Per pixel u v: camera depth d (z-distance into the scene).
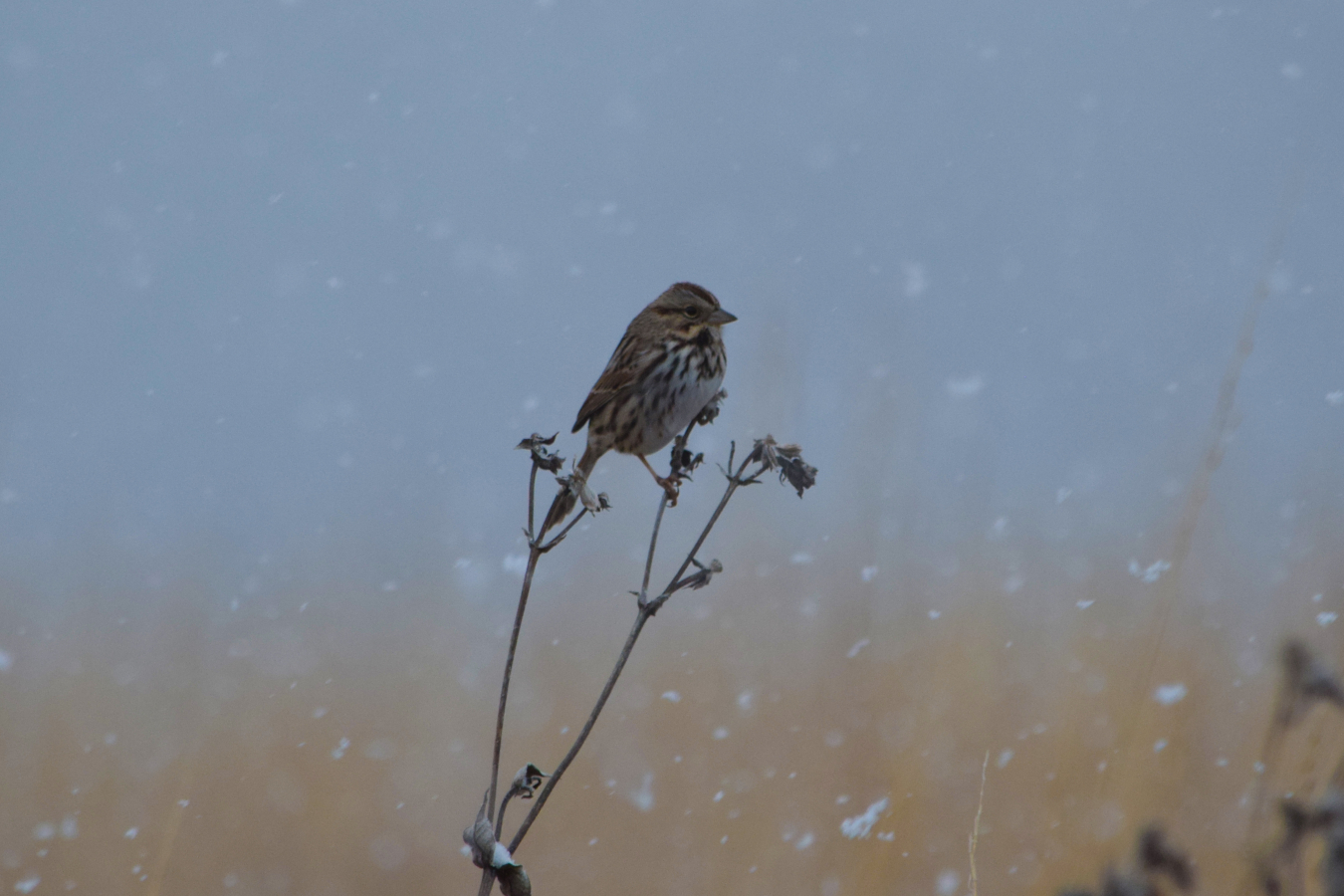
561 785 11.53
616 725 11.91
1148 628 8.72
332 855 10.95
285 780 11.48
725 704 11.02
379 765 12.06
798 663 11.33
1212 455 7.37
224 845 10.75
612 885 9.77
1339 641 5.93
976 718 9.72
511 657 4.89
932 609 11.17
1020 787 9.05
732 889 9.24
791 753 10.08
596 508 5.02
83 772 11.12
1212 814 7.53
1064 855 7.31
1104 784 7.39
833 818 9.57
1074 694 8.98
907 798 8.57
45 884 9.79
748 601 11.97
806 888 9.05
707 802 10.09
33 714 11.94
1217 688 8.66
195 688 12.48
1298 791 4.52
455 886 10.83
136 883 9.84
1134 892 3.96
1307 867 3.91
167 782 11.11
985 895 8.28
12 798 10.66
